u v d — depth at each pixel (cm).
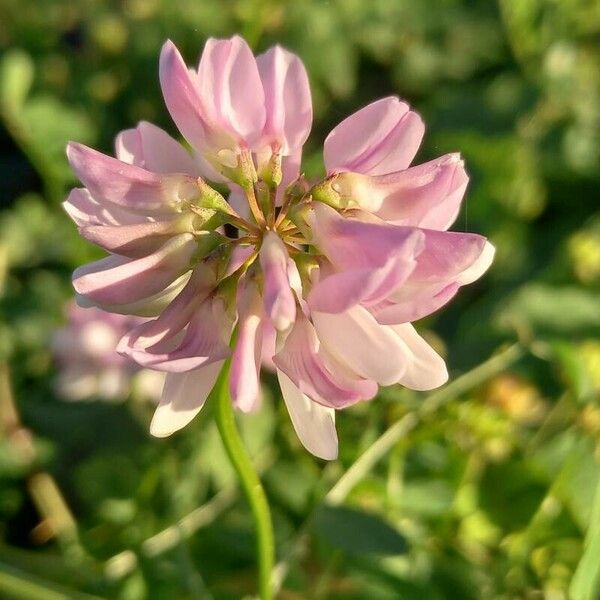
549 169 17
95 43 18
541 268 16
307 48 18
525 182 17
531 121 17
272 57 7
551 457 12
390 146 7
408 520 11
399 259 6
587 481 11
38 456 12
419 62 20
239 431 11
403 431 11
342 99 19
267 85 7
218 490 11
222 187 8
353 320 6
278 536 11
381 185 7
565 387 13
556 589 11
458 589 11
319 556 11
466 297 16
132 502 12
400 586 10
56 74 18
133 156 7
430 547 11
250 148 7
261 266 7
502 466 12
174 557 11
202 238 7
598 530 9
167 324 7
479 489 11
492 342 13
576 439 12
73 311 13
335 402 6
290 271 7
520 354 12
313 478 11
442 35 20
